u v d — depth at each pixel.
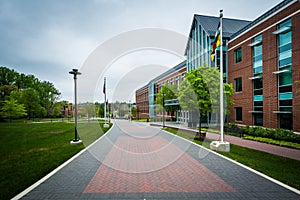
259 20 15.77
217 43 9.06
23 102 40.97
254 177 5.36
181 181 5.10
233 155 7.70
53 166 6.29
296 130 12.46
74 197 4.21
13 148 9.37
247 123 17.36
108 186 4.77
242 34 18.00
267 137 11.82
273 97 14.38
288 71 12.98
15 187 4.70
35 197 4.21
